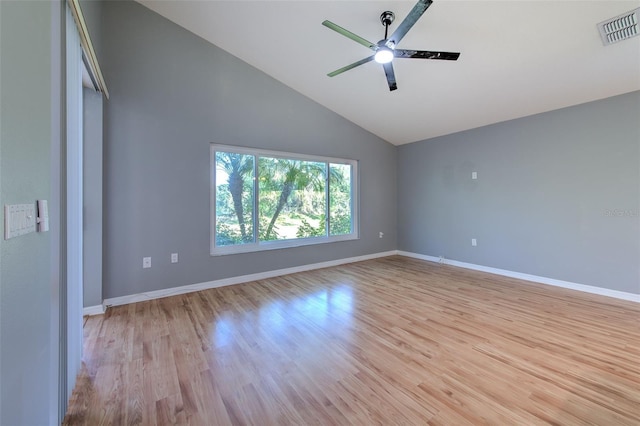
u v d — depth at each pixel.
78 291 1.79
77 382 1.67
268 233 4.04
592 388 1.61
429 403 1.50
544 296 3.18
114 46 2.84
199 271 3.41
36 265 0.99
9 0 0.79
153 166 3.08
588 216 3.30
